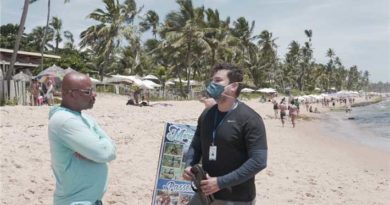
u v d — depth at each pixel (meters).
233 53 59.16
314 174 11.09
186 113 25.98
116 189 7.72
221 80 3.38
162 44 56.91
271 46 92.06
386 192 9.70
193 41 54.88
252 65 83.06
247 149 3.32
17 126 14.13
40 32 84.62
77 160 3.20
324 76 145.50
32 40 84.44
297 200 8.21
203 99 3.96
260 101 64.56
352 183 10.44
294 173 10.89
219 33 56.53
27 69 49.22
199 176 3.35
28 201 6.66
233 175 3.25
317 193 8.94
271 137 20.72
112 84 48.66
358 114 57.75
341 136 27.03
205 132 3.49
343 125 37.34
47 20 44.16
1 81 23.75
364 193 9.45
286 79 121.94
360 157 16.67
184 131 5.13
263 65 87.06
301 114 49.59
